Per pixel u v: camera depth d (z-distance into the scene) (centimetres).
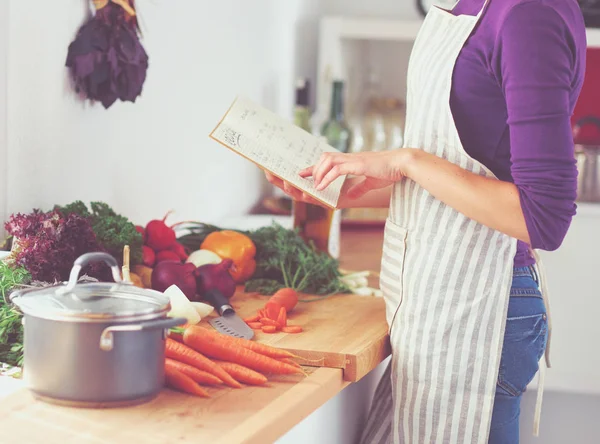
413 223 163
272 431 123
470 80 149
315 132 372
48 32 175
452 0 394
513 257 159
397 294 168
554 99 137
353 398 191
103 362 119
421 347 162
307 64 409
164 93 241
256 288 205
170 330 143
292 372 145
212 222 288
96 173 202
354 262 267
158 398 130
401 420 167
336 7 412
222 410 126
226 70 295
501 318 160
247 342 147
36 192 176
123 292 126
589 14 370
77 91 189
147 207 234
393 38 377
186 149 261
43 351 119
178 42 249
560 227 141
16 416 118
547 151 137
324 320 181
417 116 158
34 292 124
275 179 180
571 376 341
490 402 161
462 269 159
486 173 152
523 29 138
